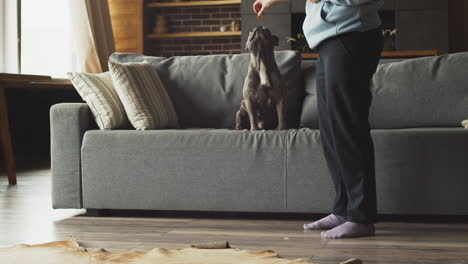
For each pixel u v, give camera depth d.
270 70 2.75
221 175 2.69
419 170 2.50
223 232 2.38
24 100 6.66
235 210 2.69
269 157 2.64
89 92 2.94
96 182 2.82
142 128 2.95
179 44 8.56
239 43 8.42
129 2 7.88
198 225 2.55
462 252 1.96
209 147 2.71
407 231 2.33
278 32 7.77
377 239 2.19
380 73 3.18
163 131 2.80
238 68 3.40
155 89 3.19
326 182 2.57
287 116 3.21
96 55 6.33
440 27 7.56
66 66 6.96
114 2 7.90
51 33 6.75
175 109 3.39
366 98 2.23
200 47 8.53
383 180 2.54
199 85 3.40
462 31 7.92
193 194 2.73
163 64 3.48
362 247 2.06
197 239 2.25
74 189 2.85
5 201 3.32
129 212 2.94
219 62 3.46
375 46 2.26
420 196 2.51
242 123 2.95
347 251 2.00
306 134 2.62
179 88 3.41
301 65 3.38
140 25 7.89
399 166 2.52
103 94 2.95
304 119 3.20
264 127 2.85
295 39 7.84
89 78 2.98
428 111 3.03
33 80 4.51
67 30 6.93
